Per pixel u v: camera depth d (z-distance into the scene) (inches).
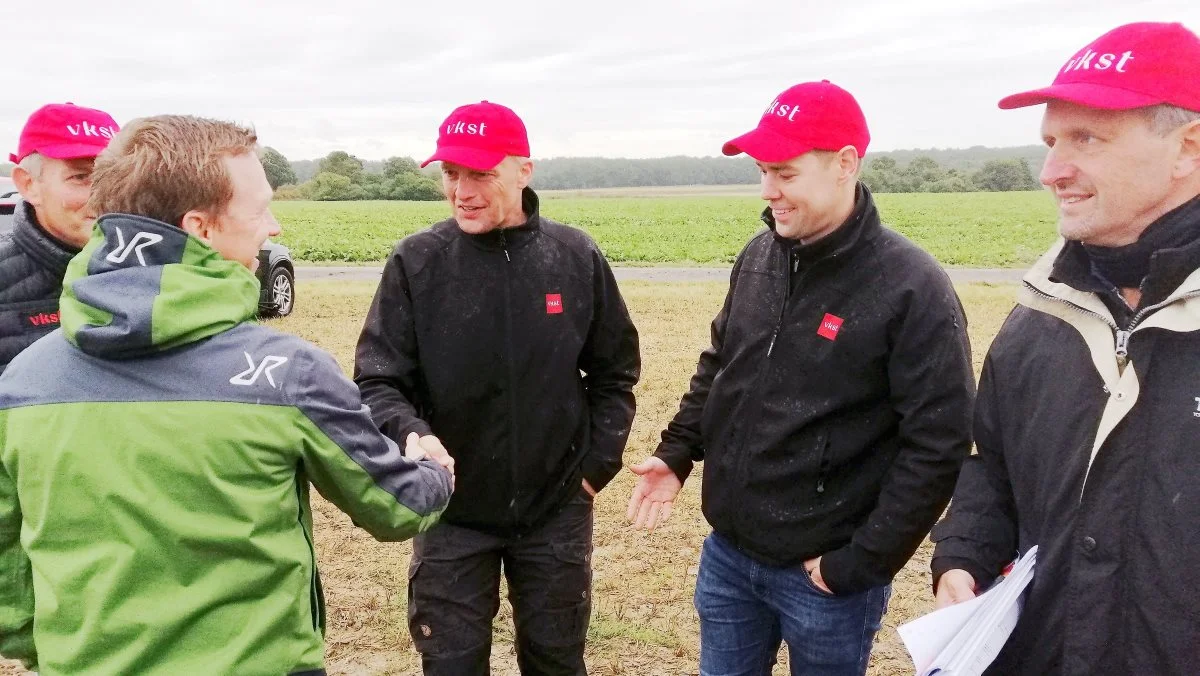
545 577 99.9
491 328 95.7
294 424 55.1
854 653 87.1
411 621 100.1
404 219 1503.4
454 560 97.5
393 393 94.6
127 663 51.6
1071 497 59.4
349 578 156.0
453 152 89.8
